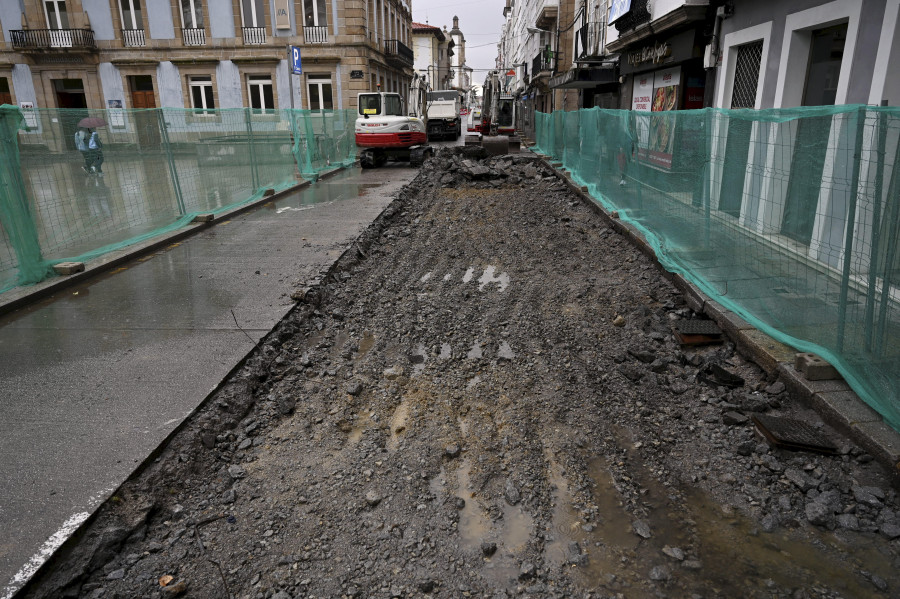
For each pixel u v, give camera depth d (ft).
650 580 8.13
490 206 37.60
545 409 12.60
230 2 85.81
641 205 26.50
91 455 10.27
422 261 25.30
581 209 34.47
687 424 12.14
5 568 7.66
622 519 9.39
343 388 13.91
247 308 18.03
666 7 37.63
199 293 19.54
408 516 9.41
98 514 8.88
